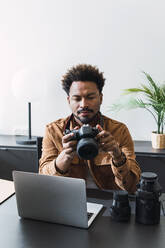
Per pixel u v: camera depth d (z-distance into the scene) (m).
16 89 2.21
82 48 2.35
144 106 2.04
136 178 1.19
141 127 2.33
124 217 0.89
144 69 2.26
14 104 2.57
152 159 1.95
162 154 1.93
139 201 0.87
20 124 2.59
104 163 1.29
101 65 2.33
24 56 2.48
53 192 0.86
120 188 1.33
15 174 0.89
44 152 1.37
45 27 2.39
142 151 1.97
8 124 2.62
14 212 0.98
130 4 2.20
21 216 0.94
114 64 2.31
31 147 2.18
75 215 0.85
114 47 2.29
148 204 0.86
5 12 2.44
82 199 0.83
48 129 1.38
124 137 1.35
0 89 2.58
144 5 2.18
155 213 0.86
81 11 2.29
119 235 0.82
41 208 0.89
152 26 2.19
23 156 2.20
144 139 2.35
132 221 0.90
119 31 2.25
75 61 2.38
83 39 2.33
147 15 2.18
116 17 2.24
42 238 0.81
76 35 2.34
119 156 1.08
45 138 1.39
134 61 2.27
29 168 2.21
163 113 2.00
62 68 2.42
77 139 0.97
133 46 2.25
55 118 2.50
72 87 1.18
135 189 1.20
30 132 2.34
